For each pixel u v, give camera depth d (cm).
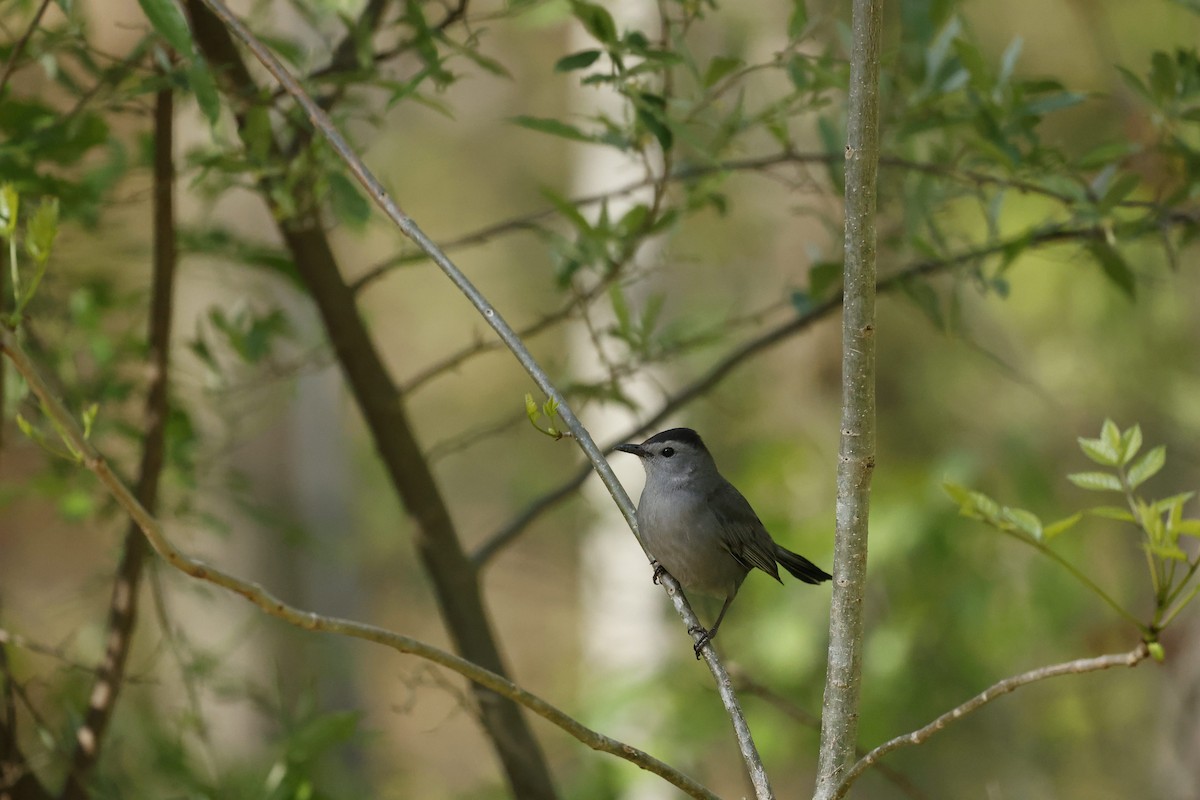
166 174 833
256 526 1788
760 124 862
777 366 1811
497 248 3253
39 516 1927
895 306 1798
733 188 1873
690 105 855
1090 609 1541
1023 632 1462
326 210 984
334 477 1956
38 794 840
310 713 965
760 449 1553
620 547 1773
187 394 1140
